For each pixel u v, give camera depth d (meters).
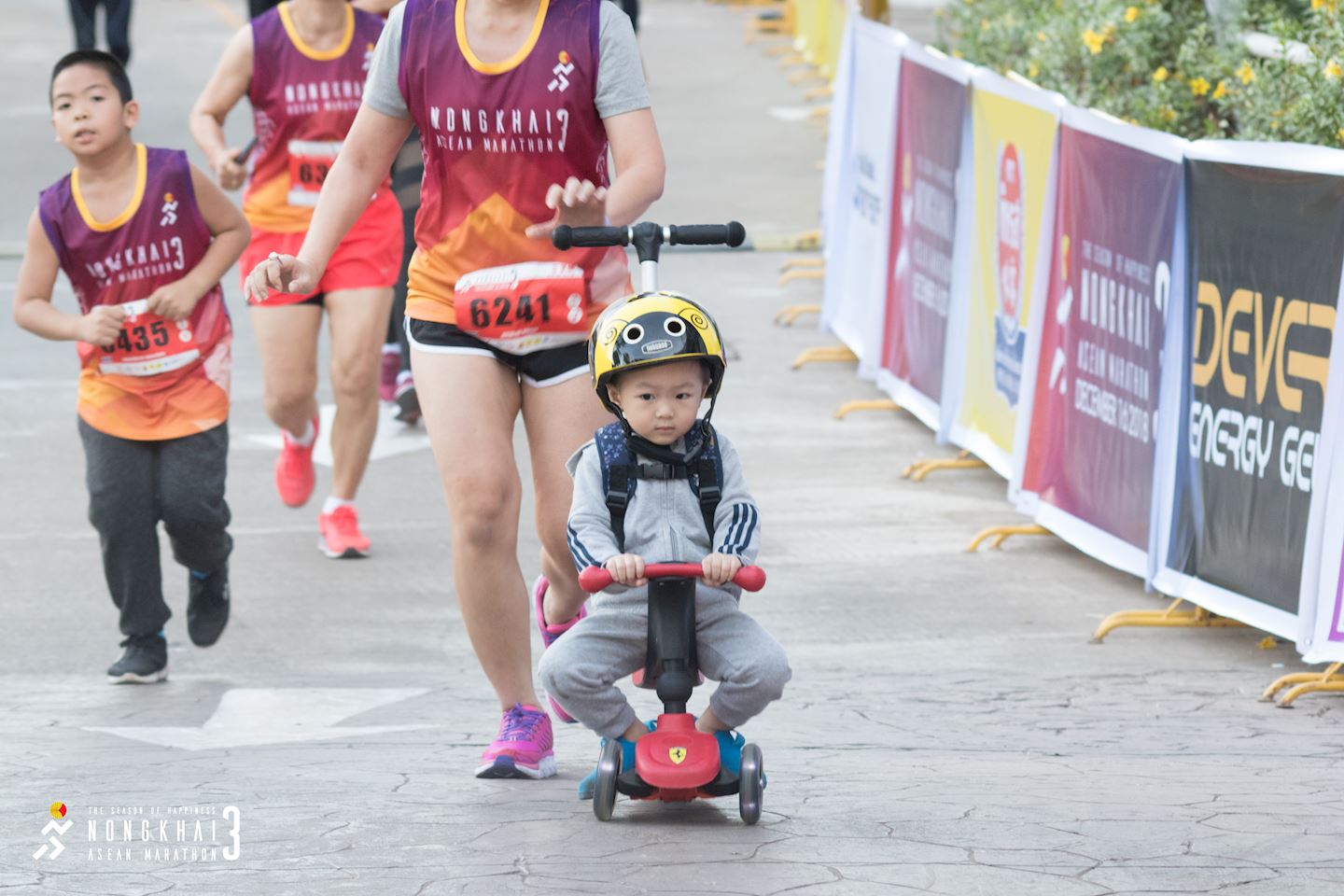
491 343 11.11
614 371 9.87
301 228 18.30
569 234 10.21
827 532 19.33
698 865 9.23
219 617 15.22
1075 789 10.95
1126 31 23.80
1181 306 15.98
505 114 10.77
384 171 11.34
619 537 10.09
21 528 19.91
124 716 13.94
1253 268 14.92
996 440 20.92
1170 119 22.30
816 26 57.88
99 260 13.98
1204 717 13.44
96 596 17.72
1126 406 17.11
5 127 47.53
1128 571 17.16
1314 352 14.16
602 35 10.78
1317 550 13.93
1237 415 15.23
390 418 24.70
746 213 37.19
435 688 14.76
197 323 14.29
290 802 10.82
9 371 26.89
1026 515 19.89
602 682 10.16
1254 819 10.12
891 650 15.54
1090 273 17.81
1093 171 17.69
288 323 18.39
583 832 9.99
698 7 78.00
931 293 23.06
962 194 21.75
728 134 46.47
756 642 10.10
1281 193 14.49
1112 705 13.81
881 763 11.85
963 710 13.64
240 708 14.12
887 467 21.94
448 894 8.80
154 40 64.88
